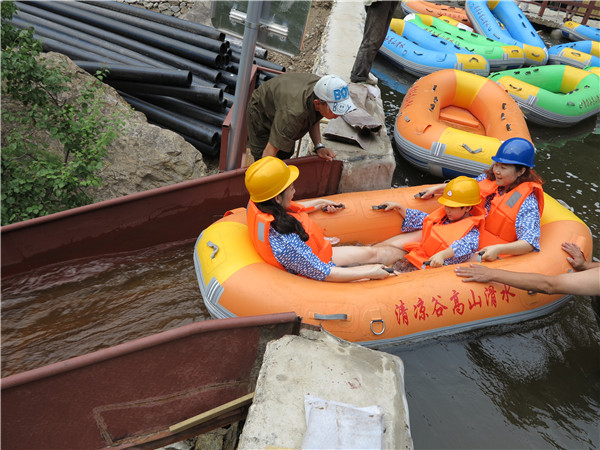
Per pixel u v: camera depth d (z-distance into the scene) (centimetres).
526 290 329
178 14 800
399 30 920
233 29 367
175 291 337
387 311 299
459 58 802
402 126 551
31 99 414
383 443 202
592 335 348
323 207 383
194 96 518
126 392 223
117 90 542
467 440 270
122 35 614
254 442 198
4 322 298
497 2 1030
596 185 575
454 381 302
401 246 373
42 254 316
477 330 331
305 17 340
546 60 919
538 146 656
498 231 356
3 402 195
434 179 549
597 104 718
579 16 1231
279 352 238
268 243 295
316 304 290
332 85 323
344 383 227
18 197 379
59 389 205
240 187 384
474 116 608
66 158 424
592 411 295
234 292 297
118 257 349
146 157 453
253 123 396
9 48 394
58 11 635
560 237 365
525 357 325
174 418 242
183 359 229
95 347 290
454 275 326
